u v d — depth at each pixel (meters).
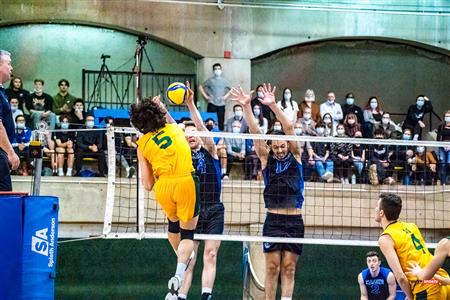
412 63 30.50
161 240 20.94
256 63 29.33
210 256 13.93
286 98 25.56
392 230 11.95
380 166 23.42
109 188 15.77
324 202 22.52
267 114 25.00
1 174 12.09
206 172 14.10
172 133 11.51
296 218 14.04
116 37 28.42
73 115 23.89
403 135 25.55
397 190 22.86
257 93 25.36
